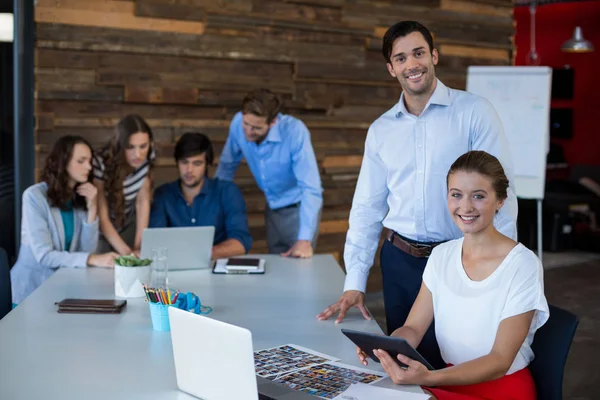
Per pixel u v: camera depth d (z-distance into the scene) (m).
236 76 5.02
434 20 5.83
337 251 5.62
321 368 1.93
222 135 5.02
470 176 2.02
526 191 6.35
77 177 3.25
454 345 2.10
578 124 9.83
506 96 6.22
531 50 9.90
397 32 2.54
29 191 3.26
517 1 9.48
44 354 2.03
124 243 3.53
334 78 5.39
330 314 2.44
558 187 8.92
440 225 2.69
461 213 2.04
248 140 3.86
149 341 2.16
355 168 5.63
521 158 6.32
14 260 4.61
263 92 3.71
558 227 8.13
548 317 2.04
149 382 1.81
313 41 5.28
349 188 5.62
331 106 5.44
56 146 3.24
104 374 1.87
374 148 2.76
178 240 3.13
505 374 2.03
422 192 2.67
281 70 5.20
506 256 2.04
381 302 5.65
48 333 2.23
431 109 2.63
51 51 4.44
